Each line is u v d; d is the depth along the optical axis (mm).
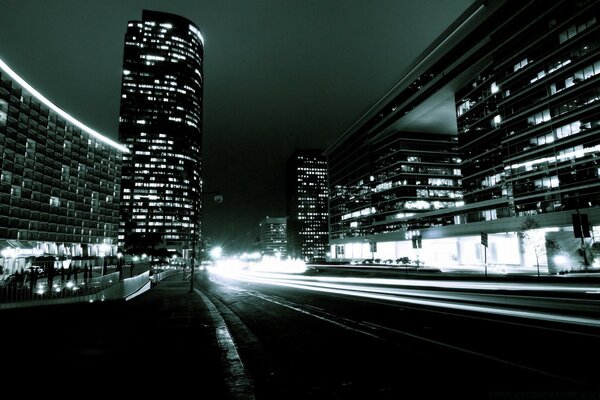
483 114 75812
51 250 90250
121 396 5246
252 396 5320
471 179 79062
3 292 16266
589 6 53031
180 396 5289
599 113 51594
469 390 5594
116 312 16484
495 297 17250
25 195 83375
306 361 7762
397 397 5430
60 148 96062
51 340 9586
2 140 77375
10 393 5340
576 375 6090
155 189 171875
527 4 62906
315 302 20734
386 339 9766
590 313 12516
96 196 109062
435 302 18188
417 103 95500
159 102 180500
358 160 129125
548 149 58906
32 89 84000
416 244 53719
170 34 189875
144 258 126438
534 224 51062
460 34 78688
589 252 41281
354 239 128500
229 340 9648
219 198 34500
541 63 60562
